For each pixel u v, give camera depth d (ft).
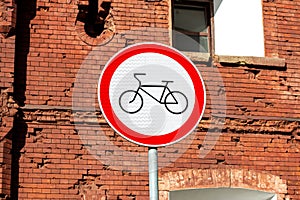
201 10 35.37
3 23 30.55
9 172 28.84
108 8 32.99
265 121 32.78
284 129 32.99
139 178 30.58
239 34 34.78
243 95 33.01
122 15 32.94
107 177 30.27
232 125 32.37
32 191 29.25
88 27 33.06
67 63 31.58
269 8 35.04
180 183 30.76
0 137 29.04
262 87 33.42
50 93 30.89
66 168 29.91
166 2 33.73
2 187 28.32
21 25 31.68
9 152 29.09
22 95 30.58
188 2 35.29
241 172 31.68
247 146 32.27
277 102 33.40
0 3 30.89
